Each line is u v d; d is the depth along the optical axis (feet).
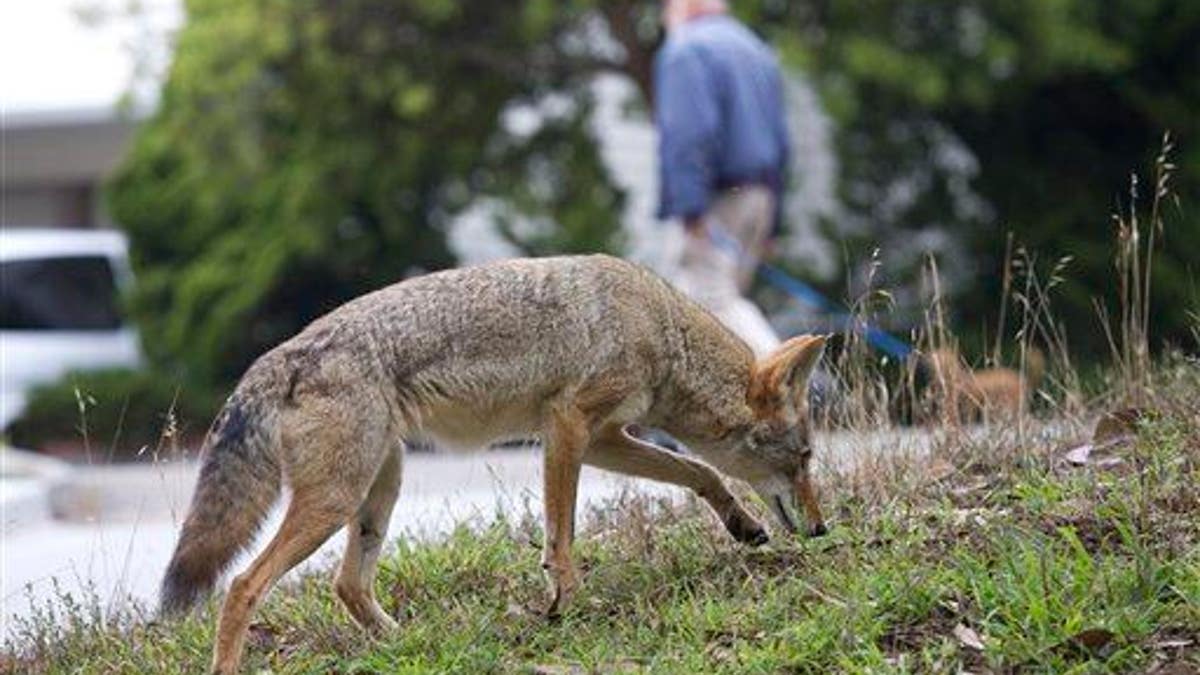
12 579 38.45
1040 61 89.30
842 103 87.81
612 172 98.58
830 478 33.76
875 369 37.22
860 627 25.40
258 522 28.04
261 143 92.79
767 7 88.02
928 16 88.79
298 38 88.89
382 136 93.61
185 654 29.35
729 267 49.83
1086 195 96.27
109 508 51.96
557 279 29.99
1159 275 87.30
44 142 119.55
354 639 28.81
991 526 28.04
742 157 49.83
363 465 28.07
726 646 26.23
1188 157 94.27
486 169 96.84
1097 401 36.76
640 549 30.89
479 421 29.53
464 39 91.91
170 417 34.88
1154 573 25.39
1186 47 95.86
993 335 89.10
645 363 30.53
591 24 93.15
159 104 95.61
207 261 94.73
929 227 97.86
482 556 31.83
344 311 28.81
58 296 88.74
